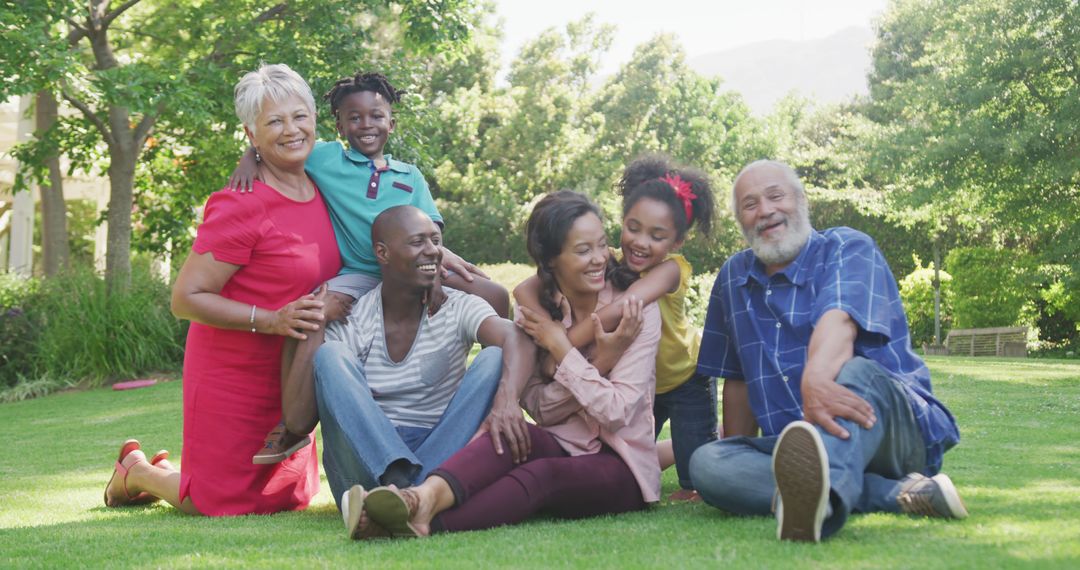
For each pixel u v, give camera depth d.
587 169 23.27
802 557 1.97
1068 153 14.37
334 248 3.36
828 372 2.43
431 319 3.05
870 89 31.22
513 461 2.70
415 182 3.71
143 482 3.39
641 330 2.99
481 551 2.19
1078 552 1.89
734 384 3.11
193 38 11.29
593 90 27.81
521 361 2.87
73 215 17.23
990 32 14.95
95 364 9.91
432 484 2.50
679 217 3.15
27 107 12.52
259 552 2.32
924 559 1.90
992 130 14.73
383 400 3.03
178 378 10.04
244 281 3.16
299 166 3.29
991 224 17.34
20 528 2.93
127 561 2.29
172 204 12.78
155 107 9.85
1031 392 6.84
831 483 2.19
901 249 19.73
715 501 2.65
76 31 10.49
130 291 10.64
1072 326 18.20
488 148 23.88
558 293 3.04
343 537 2.52
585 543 2.27
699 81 26.25
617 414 2.83
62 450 5.33
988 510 2.47
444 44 11.80
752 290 2.89
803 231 2.81
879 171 17.00
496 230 22.53
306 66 10.56
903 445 2.52
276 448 3.05
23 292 10.99
